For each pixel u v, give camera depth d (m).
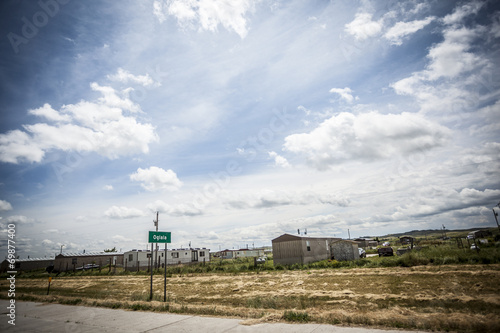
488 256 20.30
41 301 15.46
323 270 25.05
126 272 38.81
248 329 7.53
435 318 7.13
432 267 19.75
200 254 57.56
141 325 8.87
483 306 9.28
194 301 14.84
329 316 8.05
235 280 23.69
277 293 15.89
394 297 12.21
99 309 12.19
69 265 61.62
